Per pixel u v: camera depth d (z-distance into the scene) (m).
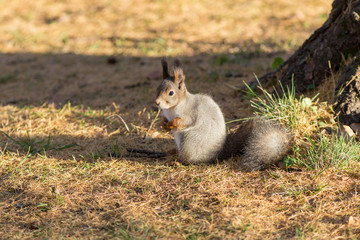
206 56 20.16
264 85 13.09
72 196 8.01
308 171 8.34
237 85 14.53
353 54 11.05
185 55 20.91
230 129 10.92
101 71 19.94
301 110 9.96
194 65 18.52
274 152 8.67
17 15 31.02
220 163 9.19
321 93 11.01
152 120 12.28
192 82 15.62
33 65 21.92
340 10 11.20
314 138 9.35
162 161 9.52
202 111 8.92
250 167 8.67
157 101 8.57
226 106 12.71
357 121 9.51
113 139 11.04
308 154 8.70
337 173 8.22
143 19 28.28
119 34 26.20
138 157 9.78
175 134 9.23
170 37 24.88
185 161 9.20
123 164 9.36
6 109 14.57
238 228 6.74
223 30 25.34
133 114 12.99
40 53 24.12
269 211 7.20
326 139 9.03
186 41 23.86
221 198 7.64
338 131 9.32
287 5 28.84
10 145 10.77
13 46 25.70
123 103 14.43
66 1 32.78
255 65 17.19
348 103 9.69
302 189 7.78
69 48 24.64
